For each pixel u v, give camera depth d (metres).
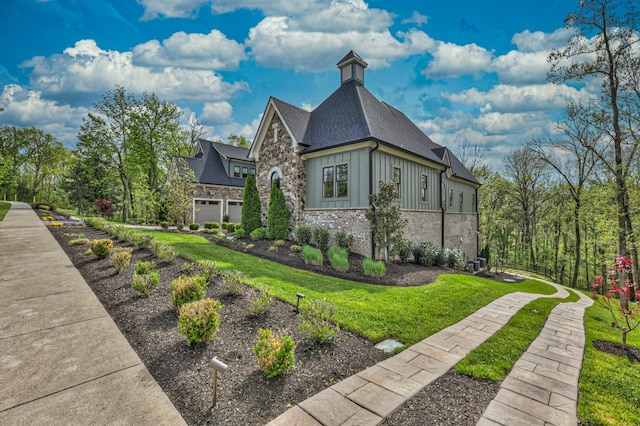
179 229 18.27
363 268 10.37
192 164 25.53
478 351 4.94
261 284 7.50
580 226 24.88
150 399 3.26
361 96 15.76
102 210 29.16
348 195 13.54
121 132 28.17
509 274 19.28
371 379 3.92
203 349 4.29
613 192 15.95
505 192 29.77
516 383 4.05
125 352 4.16
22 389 3.32
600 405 3.59
